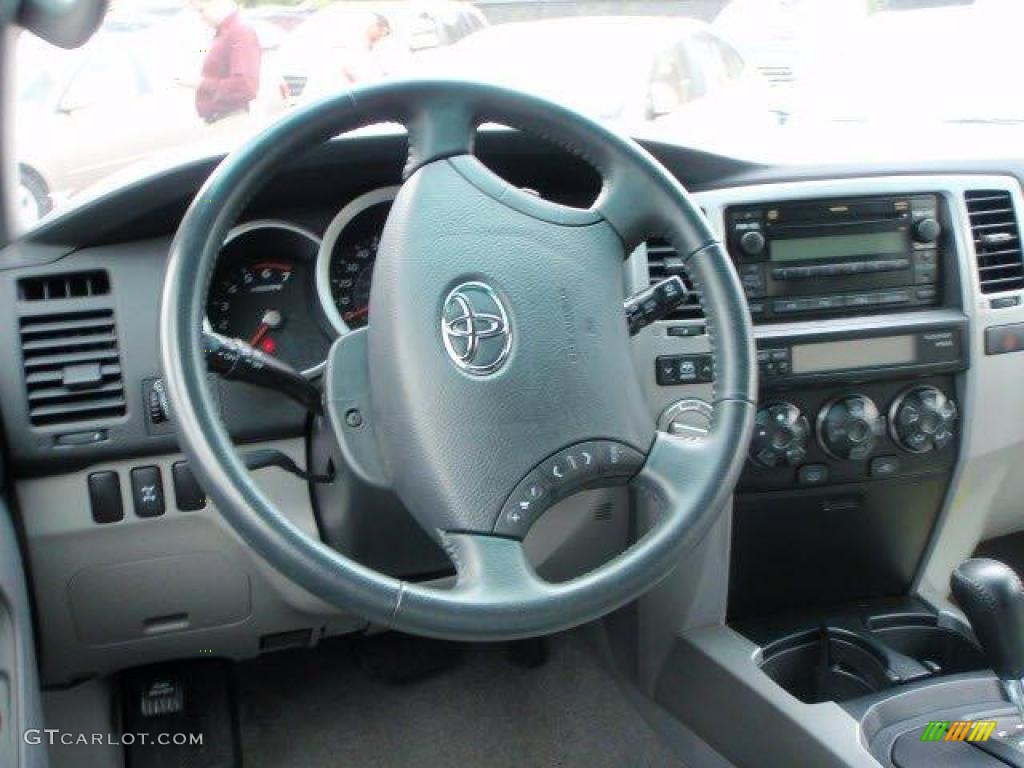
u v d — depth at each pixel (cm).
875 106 276
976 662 188
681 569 183
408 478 112
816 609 199
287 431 149
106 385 145
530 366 110
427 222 112
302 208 155
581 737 206
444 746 203
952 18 315
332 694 214
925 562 199
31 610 150
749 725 171
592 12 439
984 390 185
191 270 105
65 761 174
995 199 184
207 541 152
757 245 171
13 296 143
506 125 119
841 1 417
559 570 173
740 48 446
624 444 113
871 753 152
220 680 195
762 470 180
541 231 115
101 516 148
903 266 180
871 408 179
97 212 142
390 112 114
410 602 100
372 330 115
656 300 124
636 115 299
